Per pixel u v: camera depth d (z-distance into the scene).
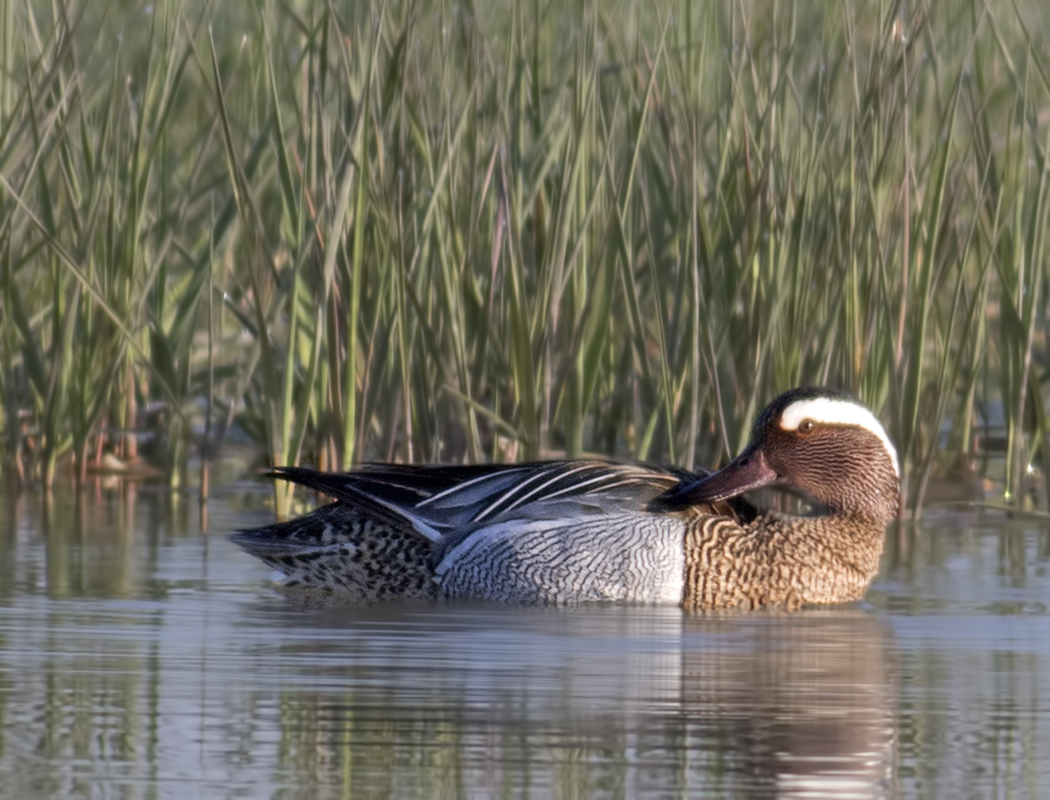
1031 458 15.66
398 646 9.37
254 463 16.86
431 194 13.65
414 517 11.37
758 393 14.12
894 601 11.23
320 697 8.07
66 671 8.58
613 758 7.08
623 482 11.62
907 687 8.43
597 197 14.01
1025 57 14.77
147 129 15.59
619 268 15.59
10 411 15.42
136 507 14.70
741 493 11.97
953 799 6.61
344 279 14.04
